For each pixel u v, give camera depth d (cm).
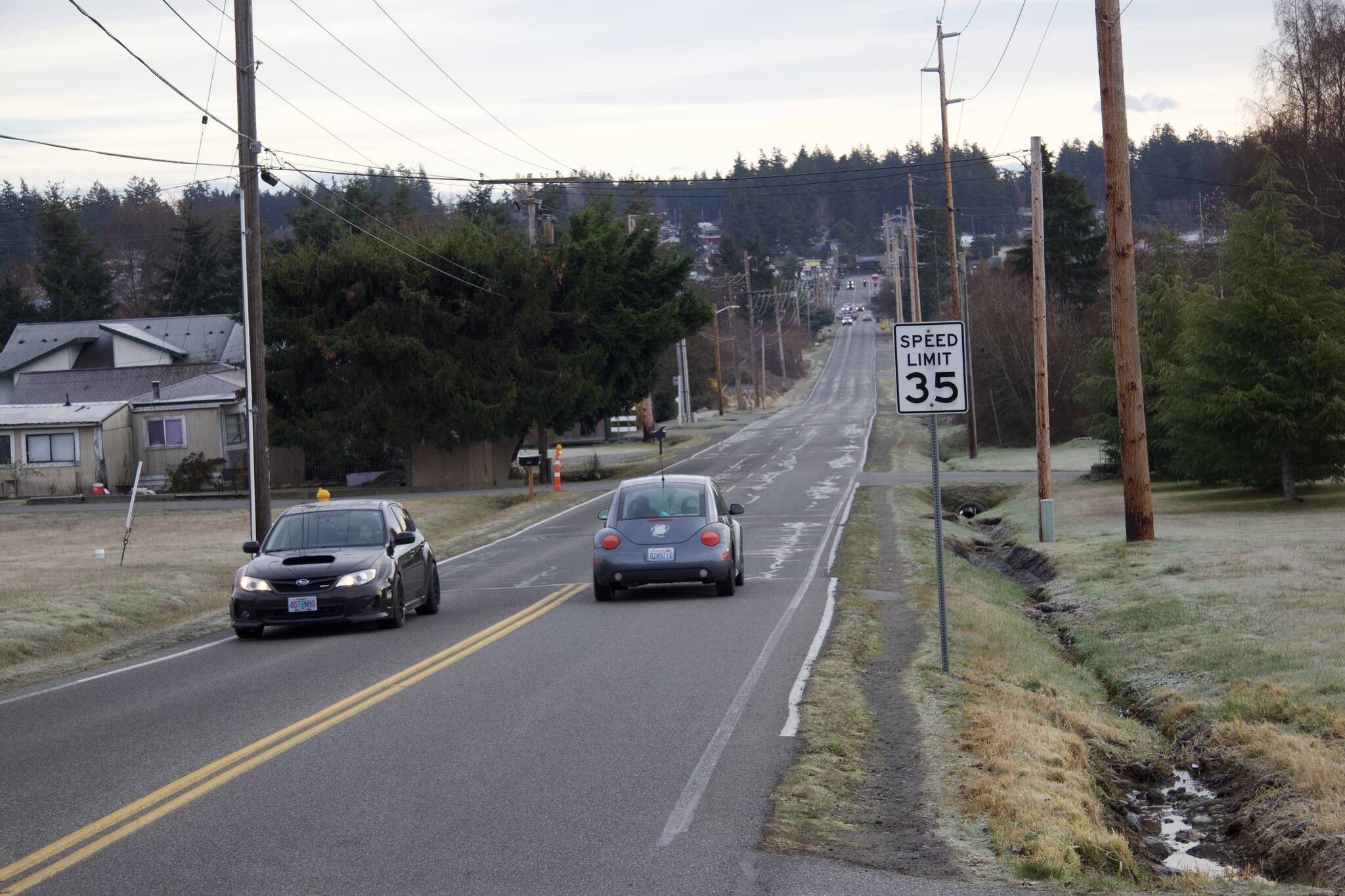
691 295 5478
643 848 628
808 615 1530
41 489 5069
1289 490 2938
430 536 3306
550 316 4950
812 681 1089
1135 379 2353
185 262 10850
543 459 5134
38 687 1234
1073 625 1706
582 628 1477
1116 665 1391
